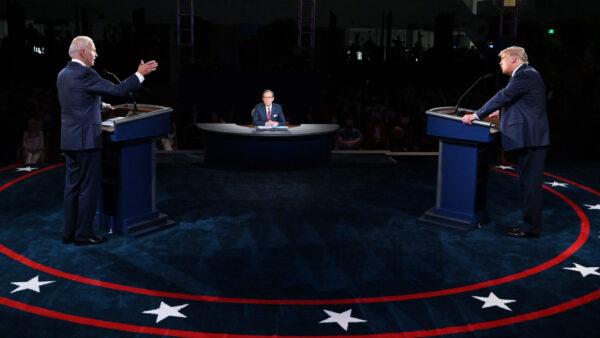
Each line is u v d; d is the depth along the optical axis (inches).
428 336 140.2
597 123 500.4
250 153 315.3
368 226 222.7
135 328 142.4
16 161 385.4
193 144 394.6
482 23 727.7
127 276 173.8
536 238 211.8
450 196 222.4
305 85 427.5
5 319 146.2
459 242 206.5
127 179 206.4
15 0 574.9
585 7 743.1
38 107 462.3
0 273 174.6
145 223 212.4
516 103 202.8
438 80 597.0
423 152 369.4
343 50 698.8
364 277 175.5
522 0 797.9
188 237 208.1
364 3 699.4
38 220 223.5
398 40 674.2
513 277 176.6
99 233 210.4
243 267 181.9
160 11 657.0
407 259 190.2
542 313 152.9
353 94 528.7
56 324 143.9
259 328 143.2
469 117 206.8
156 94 542.3
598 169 324.8
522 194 212.2
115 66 570.6
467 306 156.6
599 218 236.2
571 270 182.4
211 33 677.9
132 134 200.1
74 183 195.8
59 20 671.8
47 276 172.9
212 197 259.0
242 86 421.4
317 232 215.5
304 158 319.9
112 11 669.9
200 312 151.3
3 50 573.6
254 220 228.2
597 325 146.7
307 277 175.0
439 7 716.7
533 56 718.5
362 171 312.5
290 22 660.7
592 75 663.8
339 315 150.5
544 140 202.4
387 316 150.3
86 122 187.5
